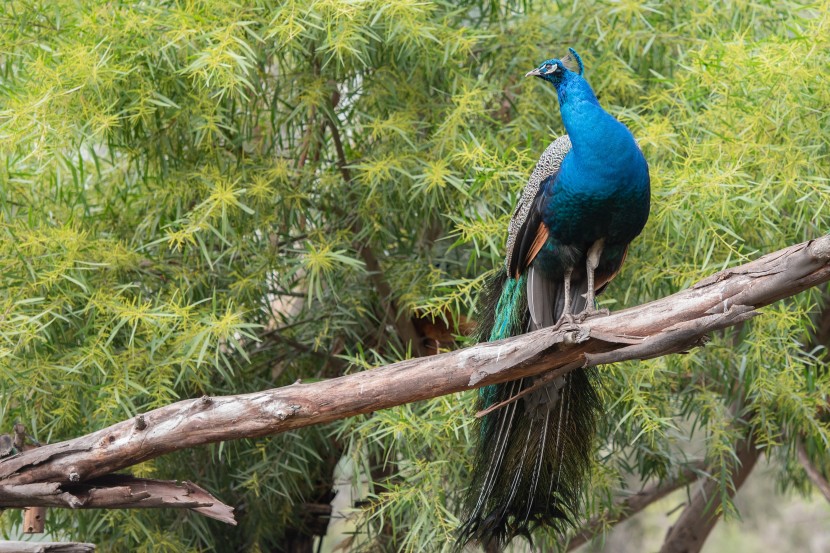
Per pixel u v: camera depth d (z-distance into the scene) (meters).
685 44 11.34
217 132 10.09
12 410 9.68
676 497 18.80
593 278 8.07
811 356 9.98
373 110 10.95
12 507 7.21
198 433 7.14
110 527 10.85
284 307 12.25
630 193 7.64
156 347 9.34
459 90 10.80
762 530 21.14
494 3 11.34
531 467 7.74
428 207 10.72
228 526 12.07
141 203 11.14
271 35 9.50
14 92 9.59
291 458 11.26
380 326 11.62
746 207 9.60
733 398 11.15
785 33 10.60
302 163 11.20
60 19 10.20
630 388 9.66
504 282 8.46
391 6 9.66
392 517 10.02
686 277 9.75
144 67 10.01
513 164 9.65
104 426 9.59
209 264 10.25
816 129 9.62
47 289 9.59
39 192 10.69
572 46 11.41
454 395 9.56
